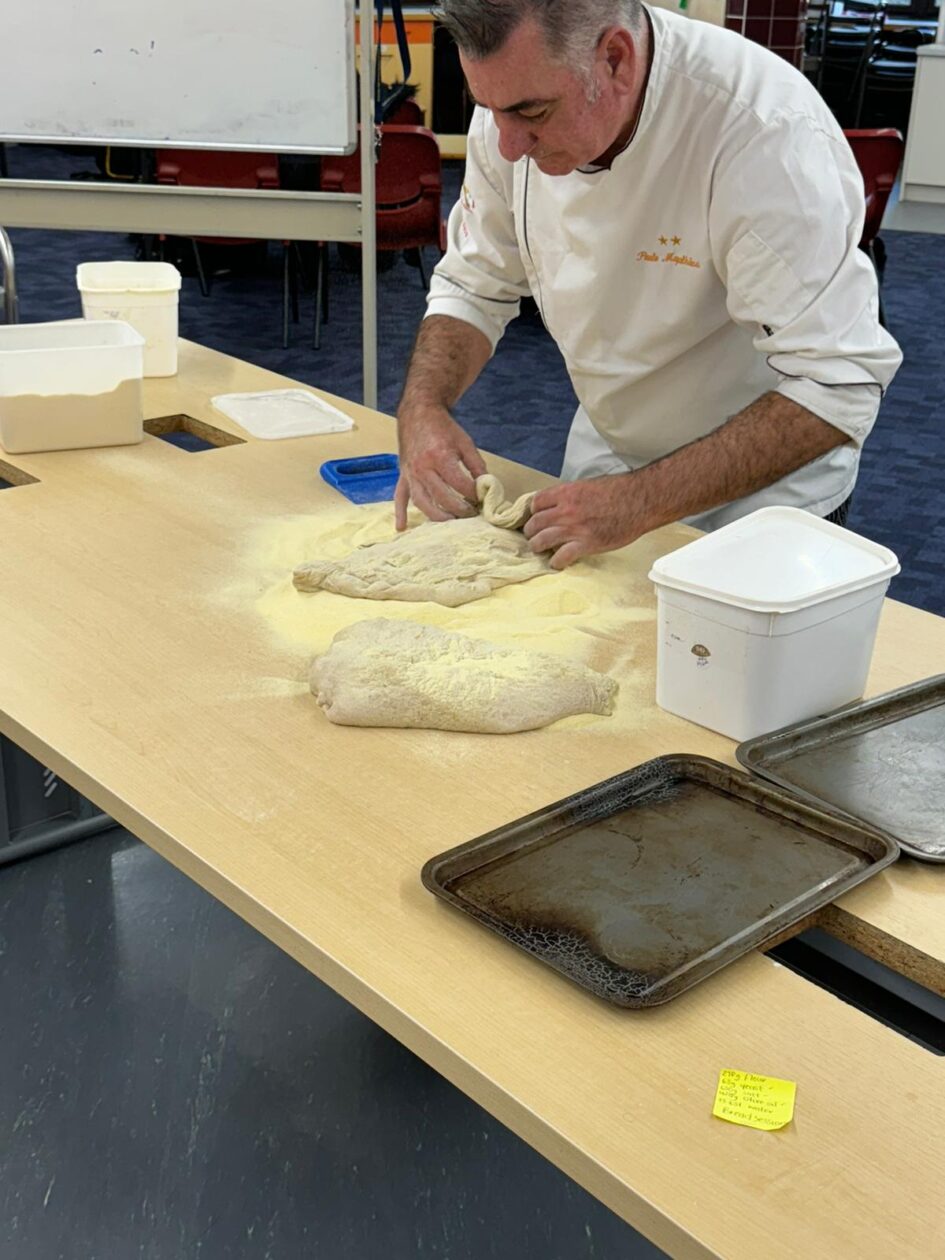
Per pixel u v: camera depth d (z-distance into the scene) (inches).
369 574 60.3
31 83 123.9
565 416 186.5
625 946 37.4
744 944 37.3
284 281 208.2
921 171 317.7
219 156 188.5
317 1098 72.9
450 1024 34.9
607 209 66.7
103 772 46.3
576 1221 65.5
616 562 64.2
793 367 61.7
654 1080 33.2
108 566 63.3
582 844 42.4
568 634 56.9
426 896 40.2
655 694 52.4
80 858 93.5
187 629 57.1
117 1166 67.9
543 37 52.3
